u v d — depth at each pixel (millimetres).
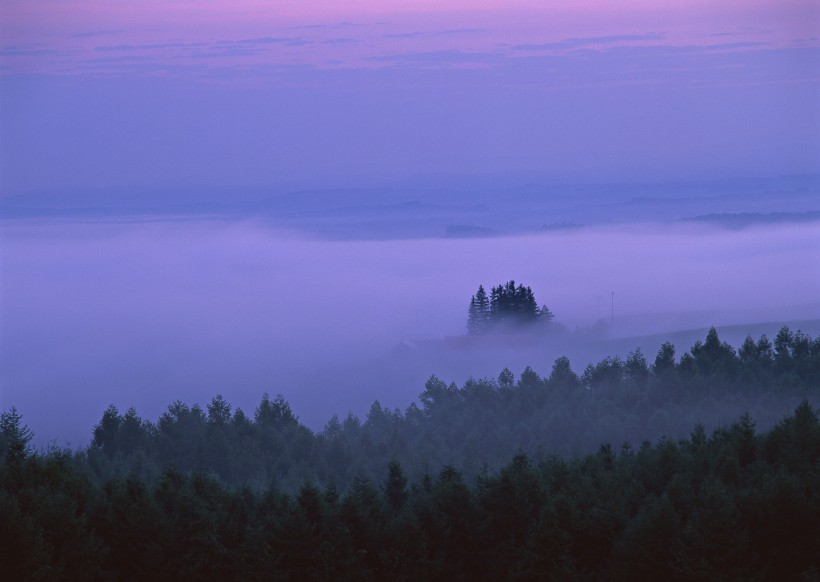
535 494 138250
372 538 131000
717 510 123062
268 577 125000
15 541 116125
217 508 133000
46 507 123250
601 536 129625
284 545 128500
